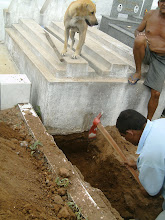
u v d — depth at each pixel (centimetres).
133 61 474
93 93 404
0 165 247
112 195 357
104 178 386
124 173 375
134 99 449
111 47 520
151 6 805
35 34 489
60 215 227
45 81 371
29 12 586
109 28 706
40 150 302
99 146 429
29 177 261
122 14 750
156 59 423
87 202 244
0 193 211
